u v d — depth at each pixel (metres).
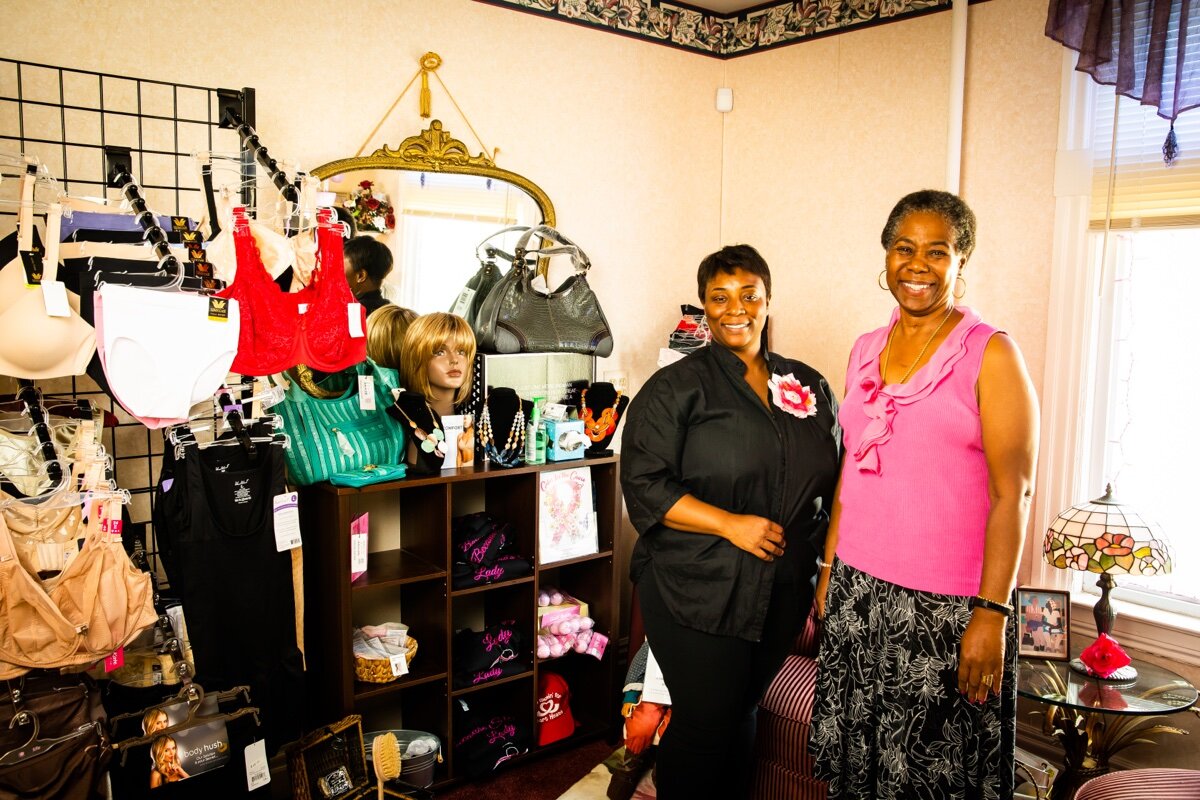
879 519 1.69
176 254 2.03
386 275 2.80
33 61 2.21
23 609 1.80
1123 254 2.72
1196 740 2.61
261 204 2.53
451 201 2.93
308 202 2.18
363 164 2.72
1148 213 2.65
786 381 2.01
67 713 1.87
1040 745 2.90
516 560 2.75
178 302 1.89
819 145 3.42
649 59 3.45
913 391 1.63
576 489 2.91
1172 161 2.47
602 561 3.02
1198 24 2.46
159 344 1.88
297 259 2.15
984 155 2.97
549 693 2.91
